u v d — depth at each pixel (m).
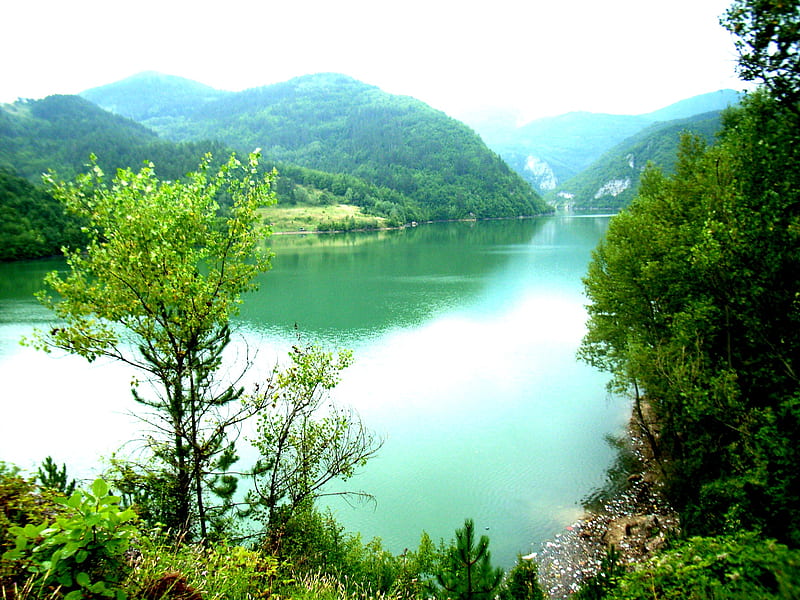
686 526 16.67
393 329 61.06
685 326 19.70
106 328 13.84
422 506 25.00
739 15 13.78
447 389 41.03
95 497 5.06
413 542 22.39
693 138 28.44
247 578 8.05
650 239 24.75
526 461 28.92
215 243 14.99
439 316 67.56
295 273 106.69
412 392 40.41
